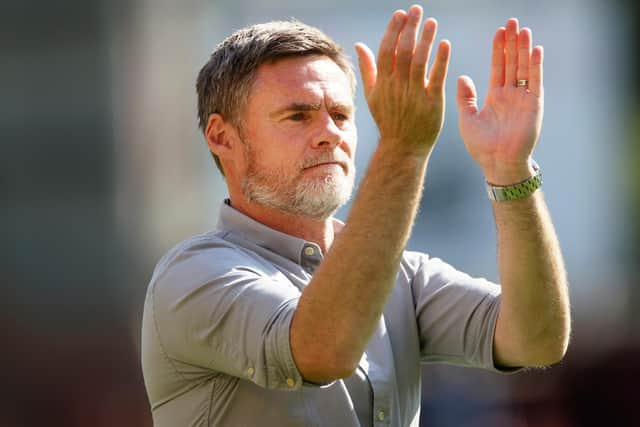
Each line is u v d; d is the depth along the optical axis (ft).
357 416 26.99
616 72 88.28
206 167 88.63
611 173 88.84
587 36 87.71
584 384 72.28
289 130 28.12
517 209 26.25
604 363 74.02
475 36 84.38
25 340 79.82
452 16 84.28
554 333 27.20
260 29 29.40
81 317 81.71
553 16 87.04
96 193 85.76
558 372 72.18
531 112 26.23
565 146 88.74
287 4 85.66
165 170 87.71
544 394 70.18
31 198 84.64
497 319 27.96
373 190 24.40
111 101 86.63
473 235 85.20
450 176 85.05
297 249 28.53
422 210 85.25
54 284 82.69
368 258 23.86
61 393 76.89
